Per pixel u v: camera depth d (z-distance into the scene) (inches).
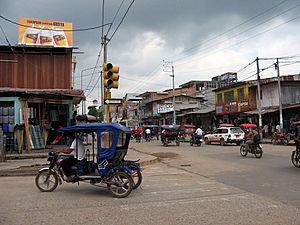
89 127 337.4
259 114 1270.9
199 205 274.2
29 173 490.0
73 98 853.2
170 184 387.2
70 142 365.4
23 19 1043.9
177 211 255.3
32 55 942.4
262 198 296.8
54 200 306.7
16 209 271.1
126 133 349.4
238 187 356.5
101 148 329.1
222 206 268.8
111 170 321.7
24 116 729.6
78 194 335.3
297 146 518.0
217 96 1736.0
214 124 1787.6
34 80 935.7
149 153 856.3
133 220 231.6
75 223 226.2
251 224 216.8
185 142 1424.7
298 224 215.8
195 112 1852.9
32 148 745.0
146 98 2923.2
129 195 324.2
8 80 922.7
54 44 1055.0
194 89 2650.1
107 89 500.4
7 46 909.2
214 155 765.9
